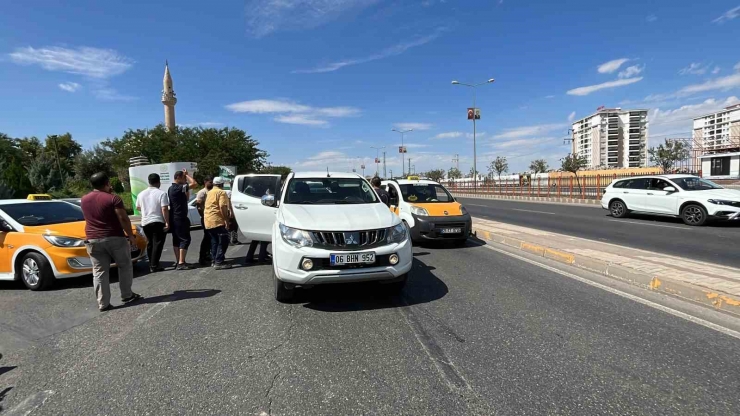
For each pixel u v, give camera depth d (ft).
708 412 8.14
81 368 10.65
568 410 8.30
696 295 15.12
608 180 86.22
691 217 38.70
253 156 131.64
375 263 14.57
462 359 10.69
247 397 9.02
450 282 18.56
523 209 64.69
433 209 28.81
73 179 146.82
